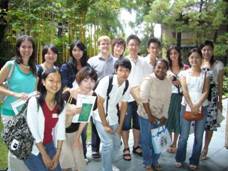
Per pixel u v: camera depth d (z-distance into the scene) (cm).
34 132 281
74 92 354
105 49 462
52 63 408
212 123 456
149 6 1339
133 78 460
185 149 437
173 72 480
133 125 479
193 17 1250
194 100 419
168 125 478
